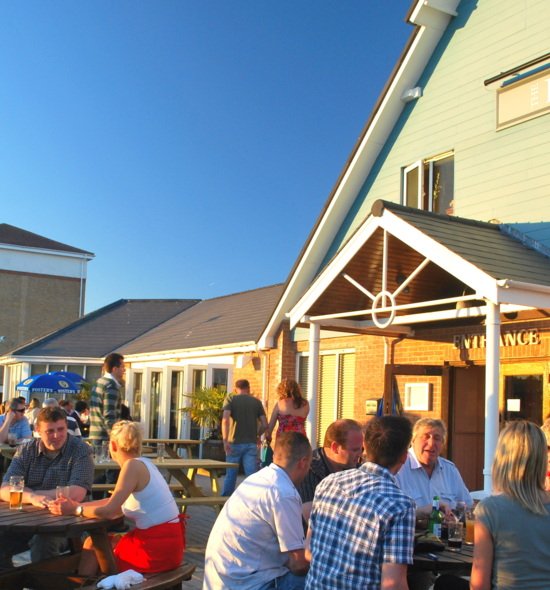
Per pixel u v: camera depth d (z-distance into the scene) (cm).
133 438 559
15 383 3009
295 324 1188
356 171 1416
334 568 371
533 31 1145
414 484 573
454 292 1170
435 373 1181
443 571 459
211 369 1903
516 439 361
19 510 564
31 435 1280
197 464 954
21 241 4734
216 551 464
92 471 627
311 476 537
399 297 1177
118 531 687
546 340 1017
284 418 970
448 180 1277
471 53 1248
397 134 1374
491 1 1224
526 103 1135
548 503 357
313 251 1494
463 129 1244
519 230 1109
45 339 3058
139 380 2425
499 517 354
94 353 2814
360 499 373
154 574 527
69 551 669
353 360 1422
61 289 4812
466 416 1196
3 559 616
